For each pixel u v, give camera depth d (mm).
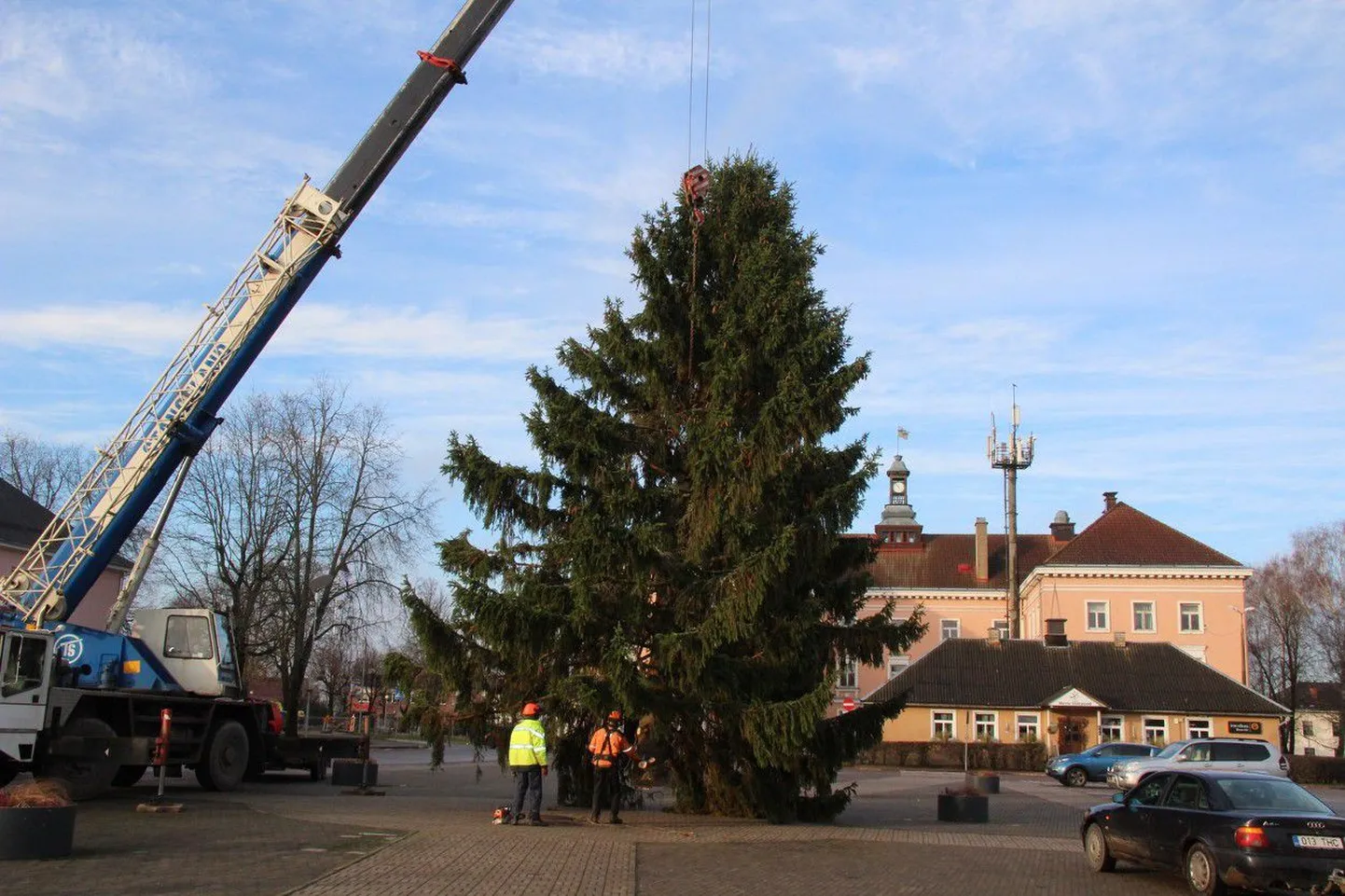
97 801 20578
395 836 16078
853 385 20531
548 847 15578
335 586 43750
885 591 83875
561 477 20844
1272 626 82562
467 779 32969
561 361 22000
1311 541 75250
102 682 22594
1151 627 72250
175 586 43562
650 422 21828
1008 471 73125
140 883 11609
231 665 25719
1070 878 15000
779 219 22938
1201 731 55875
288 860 13508
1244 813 13578
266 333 21125
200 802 20938
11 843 13016
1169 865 14281
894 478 92375
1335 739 96312
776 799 20406
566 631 19234
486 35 21172
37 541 20312
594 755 19203
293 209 21125
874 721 21031
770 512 20016
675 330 22109
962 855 16828
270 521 43656
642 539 18812
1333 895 12648
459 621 19953
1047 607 73500
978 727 58062
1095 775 41344
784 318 20984
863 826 21156
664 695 18875
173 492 21266
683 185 22672
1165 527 75438
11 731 19094
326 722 65750
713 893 12516
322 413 44562
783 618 20047
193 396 20781
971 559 87188
